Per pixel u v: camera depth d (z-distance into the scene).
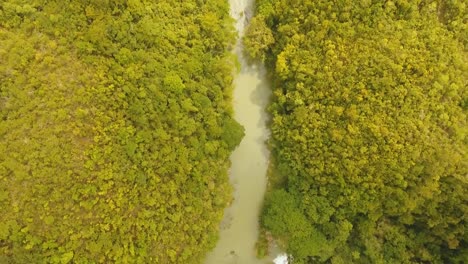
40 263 22.61
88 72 24.73
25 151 23.02
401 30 26.62
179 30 27.73
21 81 23.42
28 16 24.62
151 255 25.23
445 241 25.56
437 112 25.55
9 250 22.45
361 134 26.00
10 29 24.36
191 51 27.84
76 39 24.94
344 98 26.48
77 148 23.88
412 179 25.38
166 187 25.83
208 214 27.67
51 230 23.02
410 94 25.56
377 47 26.48
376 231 26.84
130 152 24.72
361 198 26.23
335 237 27.30
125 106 25.22
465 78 25.91
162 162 25.88
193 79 27.81
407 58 25.98
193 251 26.86
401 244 26.25
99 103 24.66
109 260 24.12
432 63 25.75
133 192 24.83
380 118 25.75
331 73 26.92
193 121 26.98
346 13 26.98
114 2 25.95
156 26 26.72
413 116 25.61
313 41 27.88
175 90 26.45
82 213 23.72
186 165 26.38
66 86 24.14
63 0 25.02
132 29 26.22
